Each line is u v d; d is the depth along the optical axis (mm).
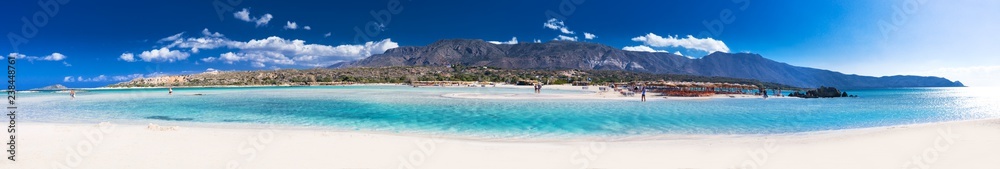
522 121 19500
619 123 18719
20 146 10555
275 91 63344
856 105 35156
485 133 15547
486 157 9969
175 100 38156
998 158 9625
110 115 23344
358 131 16188
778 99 44312
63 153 9766
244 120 20484
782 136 14578
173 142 11352
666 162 9414
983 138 12367
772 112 25734
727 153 10531
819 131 16641
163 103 33531
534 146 11719
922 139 12406
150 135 12742
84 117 22094
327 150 10484
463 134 15297
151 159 9164
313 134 13633
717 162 9414
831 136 14070
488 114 22891
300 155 9797
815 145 11820
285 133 13906
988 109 32875
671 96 44625
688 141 12914
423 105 29609
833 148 11242
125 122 19531
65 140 11523
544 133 15523
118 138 11938
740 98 44219
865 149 11039
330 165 8852
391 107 27969
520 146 11703
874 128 17422
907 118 23688
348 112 24406
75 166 8500
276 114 23406
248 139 12109
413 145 11492
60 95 51562
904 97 62469
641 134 15328
